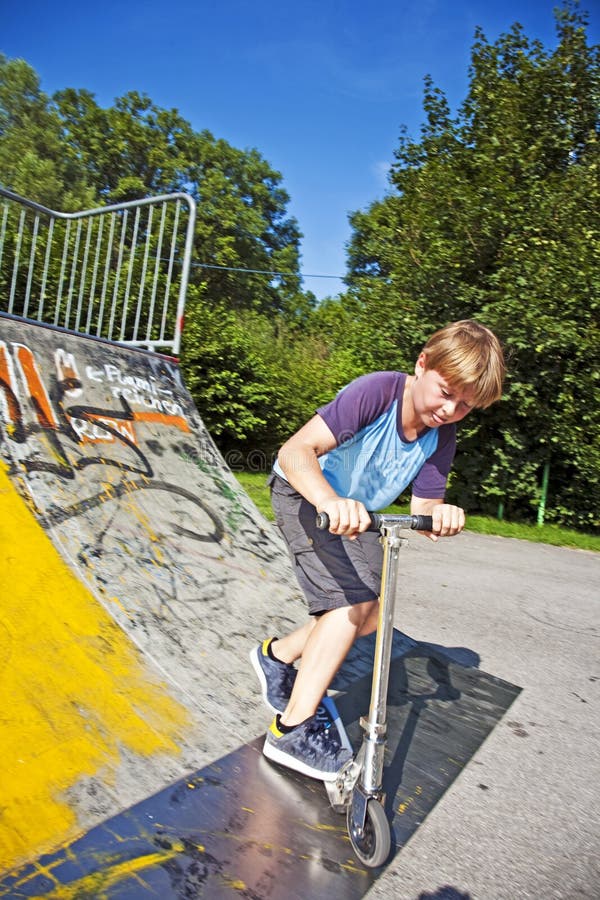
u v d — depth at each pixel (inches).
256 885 62.4
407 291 419.8
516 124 418.0
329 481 85.6
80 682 82.4
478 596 194.9
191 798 72.8
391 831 75.0
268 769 80.9
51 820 64.3
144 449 139.5
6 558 94.2
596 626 174.2
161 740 80.3
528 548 303.4
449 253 386.0
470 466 403.5
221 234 1396.4
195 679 93.6
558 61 429.1
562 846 76.0
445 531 71.7
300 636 91.2
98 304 270.4
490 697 116.8
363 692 110.2
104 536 111.0
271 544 141.8
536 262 362.9
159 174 1403.8
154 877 60.9
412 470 87.3
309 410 583.5
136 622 98.2
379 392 78.4
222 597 115.7
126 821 67.2
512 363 369.1
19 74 1289.4
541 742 102.2
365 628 81.4
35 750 70.5
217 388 506.3
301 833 71.0
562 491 397.4
